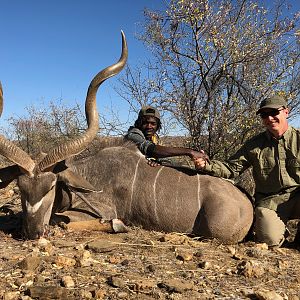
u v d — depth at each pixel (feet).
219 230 7.49
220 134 11.51
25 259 5.62
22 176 7.21
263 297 4.85
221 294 5.03
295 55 11.94
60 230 7.48
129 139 8.64
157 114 9.30
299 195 7.65
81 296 4.80
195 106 11.96
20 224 8.11
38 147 16.48
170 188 7.98
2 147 7.18
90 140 7.56
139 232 7.79
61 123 15.44
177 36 12.08
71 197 8.16
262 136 7.84
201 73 11.73
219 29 11.71
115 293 4.92
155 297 4.88
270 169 7.66
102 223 7.64
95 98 7.76
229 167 7.88
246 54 11.56
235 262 6.26
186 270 5.78
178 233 7.79
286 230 7.77
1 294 4.81
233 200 7.69
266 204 7.60
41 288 4.82
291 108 11.76
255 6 11.76
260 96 11.53
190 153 7.86
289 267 6.15
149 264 5.94
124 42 7.76
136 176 8.17
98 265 5.79
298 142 7.54
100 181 8.32
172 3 11.92
